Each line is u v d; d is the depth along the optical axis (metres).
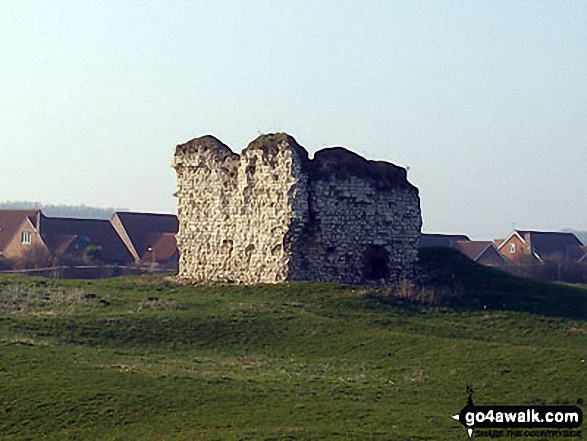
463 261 64.12
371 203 62.06
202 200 66.06
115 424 34.44
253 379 39.88
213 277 64.88
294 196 60.66
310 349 46.41
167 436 32.88
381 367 43.12
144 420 34.62
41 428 34.41
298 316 51.06
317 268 61.16
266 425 33.75
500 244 121.06
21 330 47.19
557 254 116.00
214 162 65.44
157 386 38.03
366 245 61.81
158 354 44.84
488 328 53.31
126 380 38.69
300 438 32.03
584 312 57.12
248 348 46.59
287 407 35.78
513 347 45.12
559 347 49.38
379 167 62.81
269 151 61.88
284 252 60.81
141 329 48.25
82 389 37.41
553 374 40.34
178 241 67.31
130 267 91.38
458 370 41.66
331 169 61.62
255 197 62.81
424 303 57.06
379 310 55.09
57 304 55.09
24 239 101.75
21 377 38.78
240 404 36.09
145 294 59.38
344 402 36.78
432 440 32.47
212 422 34.22
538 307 57.44
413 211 62.97
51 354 42.53
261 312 51.75
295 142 61.41
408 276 62.06
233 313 51.44
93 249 96.94
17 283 61.66
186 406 35.91
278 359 44.69
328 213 61.34
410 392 38.84
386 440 32.03
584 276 97.12
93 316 50.22
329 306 55.22
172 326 48.84
